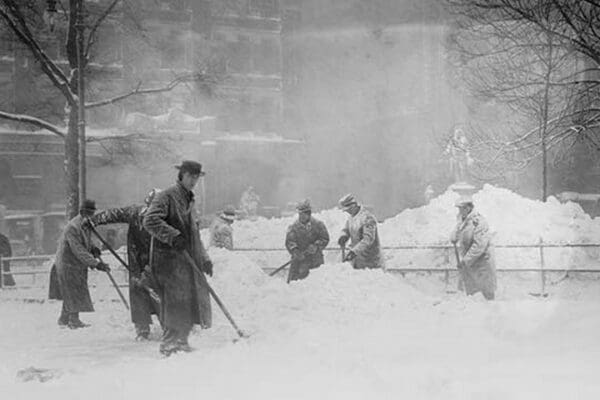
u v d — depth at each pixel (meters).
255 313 10.82
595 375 5.53
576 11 22.69
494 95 24.89
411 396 5.05
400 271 18.50
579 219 19.75
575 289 17.12
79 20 25.86
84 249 11.23
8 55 52.59
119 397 5.41
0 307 15.63
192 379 6.03
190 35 62.44
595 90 23.81
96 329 10.88
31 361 7.68
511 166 26.75
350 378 5.81
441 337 8.28
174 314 7.92
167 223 8.16
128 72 52.84
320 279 12.11
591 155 31.06
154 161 35.69
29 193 53.19
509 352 7.02
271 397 5.17
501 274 18.59
